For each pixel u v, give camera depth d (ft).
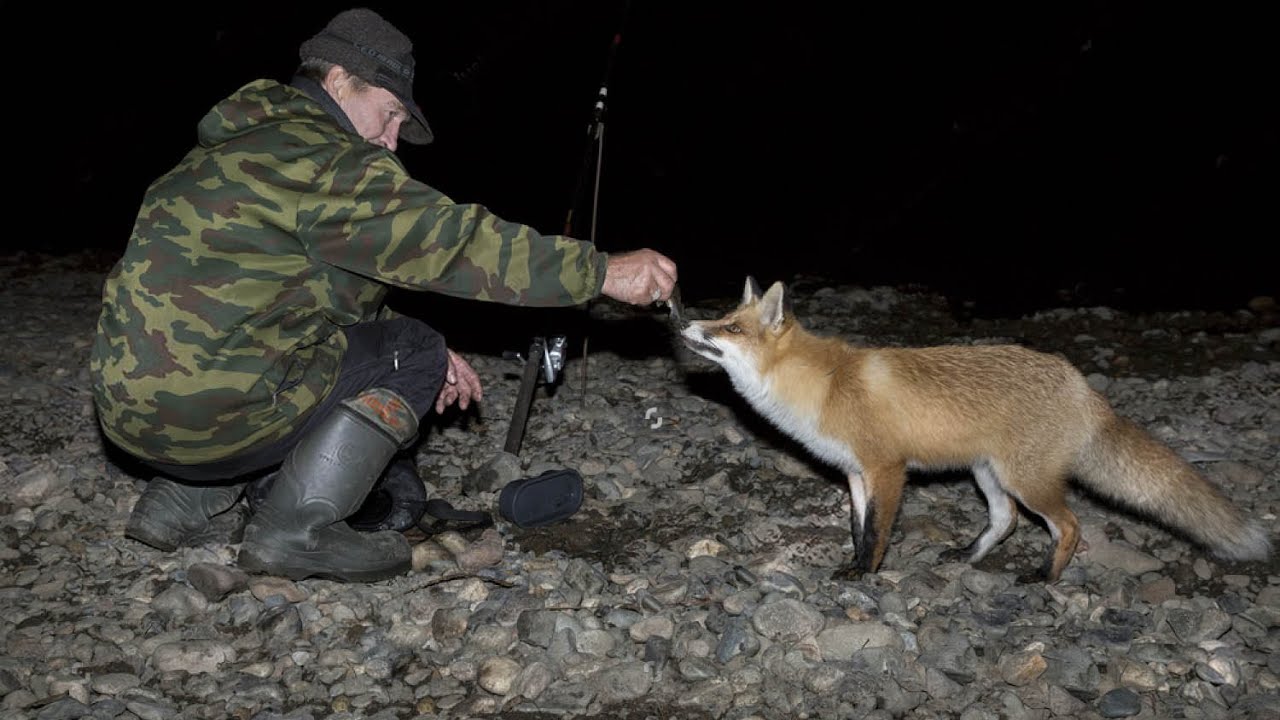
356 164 10.79
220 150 10.79
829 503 15.70
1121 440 13.58
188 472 12.14
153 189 10.93
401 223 10.74
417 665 11.29
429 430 18.15
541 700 10.66
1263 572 13.58
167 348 10.68
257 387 11.15
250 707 10.46
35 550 13.76
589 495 15.90
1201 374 21.85
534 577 13.04
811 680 10.83
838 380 13.66
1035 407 13.17
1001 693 10.69
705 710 10.52
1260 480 16.28
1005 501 14.02
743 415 19.16
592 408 19.44
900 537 14.88
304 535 12.26
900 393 13.30
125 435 11.28
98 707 10.32
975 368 13.51
